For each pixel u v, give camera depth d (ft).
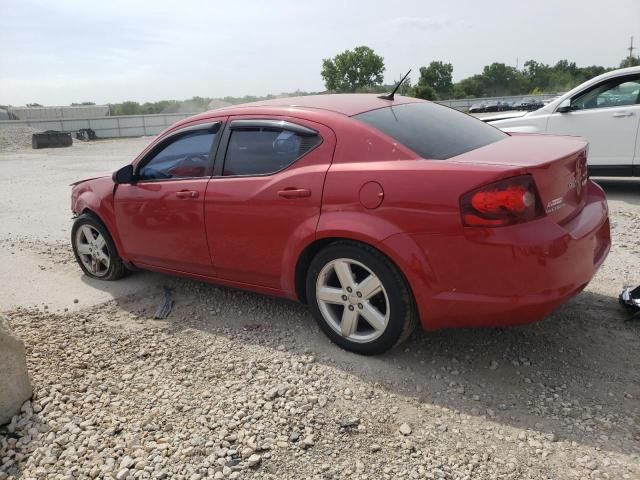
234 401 10.21
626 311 12.82
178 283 16.62
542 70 334.85
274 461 8.59
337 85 267.80
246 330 13.20
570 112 26.04
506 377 10.57
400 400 10.02
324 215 11.00
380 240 10.19
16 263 19.94
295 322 13.43
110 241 16.43
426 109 13.20
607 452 8.39
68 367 11.72
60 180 45.96
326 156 11.22
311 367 11.27
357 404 9.95
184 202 13.50
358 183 10.54
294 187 11.41
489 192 9.23
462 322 10.10
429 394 10.16
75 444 9.20
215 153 13.15
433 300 10.04
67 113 217.36
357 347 11.40
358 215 10.55
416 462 8.41
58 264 19.60
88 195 16.49
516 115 28.58
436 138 11.25
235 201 12.44
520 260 9.21
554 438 8.75
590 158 25.81
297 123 11.82
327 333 11.89
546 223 9.45
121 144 107.34
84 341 13.03
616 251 17.49
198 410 9.98
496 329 12.41
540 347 11.58
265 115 12.46
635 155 24.64
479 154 10.55
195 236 13.51
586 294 14.06
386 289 10.55
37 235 24.54
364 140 10.86
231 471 8.38
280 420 9.55
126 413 10.00
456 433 9.04
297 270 11.88
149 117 163.43
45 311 15.11
